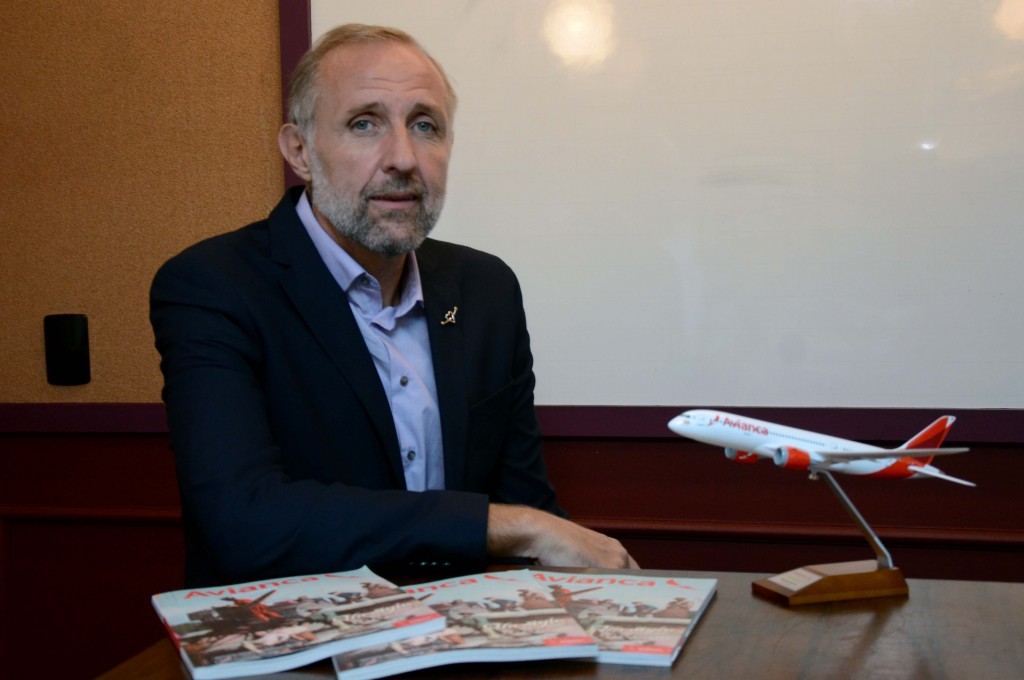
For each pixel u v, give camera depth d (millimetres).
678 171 1807
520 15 1834
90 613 2049
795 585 856
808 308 1783
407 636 714
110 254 2000
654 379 1841
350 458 1262
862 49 1734
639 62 1806
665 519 1873
